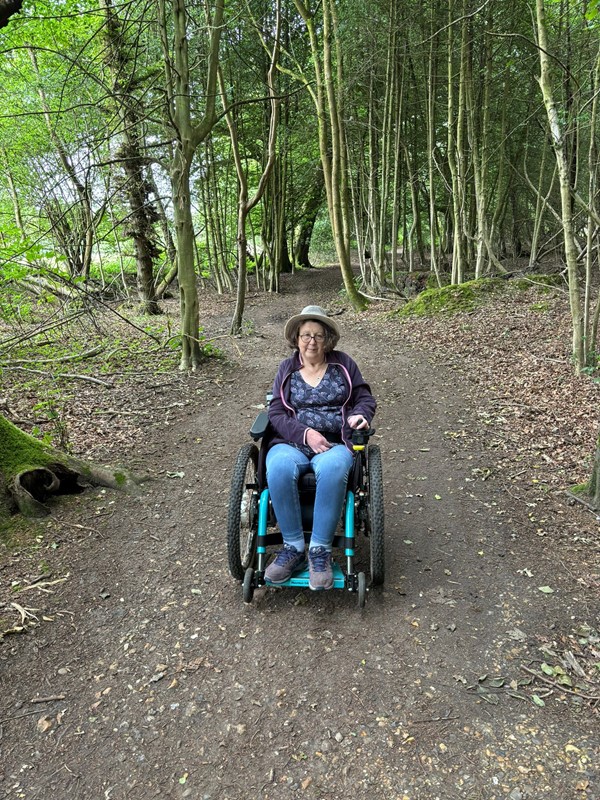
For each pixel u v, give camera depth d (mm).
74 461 3828
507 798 1673
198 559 3014
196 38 8414
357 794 1706
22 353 6875
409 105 13117
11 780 1775
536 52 9383
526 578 2768
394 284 12812
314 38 10258
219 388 6344
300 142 14766
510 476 3885
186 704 2064
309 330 2770
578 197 5410
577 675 2150
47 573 2848
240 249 9352
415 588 2723
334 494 2447
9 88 10078
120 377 6531
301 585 2500
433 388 6078
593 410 4832
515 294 9836
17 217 11195
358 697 2068
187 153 6594
